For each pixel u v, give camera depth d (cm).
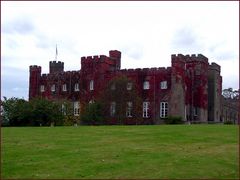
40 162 2108
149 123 8306
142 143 2789
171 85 8269
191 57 8800
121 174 1892
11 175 1862
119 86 8006
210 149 2569
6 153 2341
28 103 6894
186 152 2445
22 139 2969
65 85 9712
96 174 1884
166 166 2056
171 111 8200
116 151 2438
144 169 1988
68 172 1912
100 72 9125
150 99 8419
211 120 8975
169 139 3009
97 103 7956
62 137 3108
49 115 6838
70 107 7981
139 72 8625
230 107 10756
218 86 9275
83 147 2580
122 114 7856
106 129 3866
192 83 8762
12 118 6781
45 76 10044
